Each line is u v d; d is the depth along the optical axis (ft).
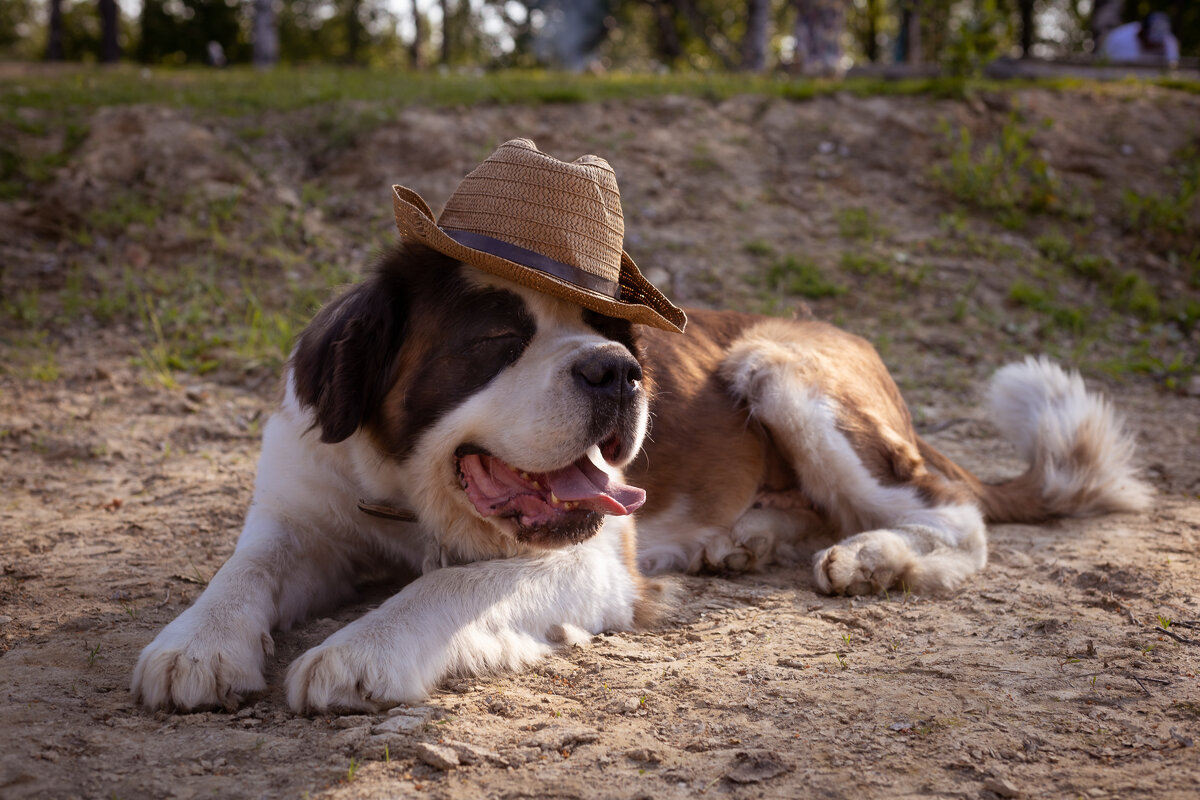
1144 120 37.09
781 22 134.21
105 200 28.81
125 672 9.76
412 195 10.98
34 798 7.35
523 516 10.37
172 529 14.49
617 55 144.97
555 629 10.83
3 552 13.41
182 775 7.77
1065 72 44.93
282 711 9.07
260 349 23.41
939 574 13.05
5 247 26.76
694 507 14.19
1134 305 28.94
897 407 15.96
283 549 11.28
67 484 16.57
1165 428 22.17
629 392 10.06
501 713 9.14
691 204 31.58
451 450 10.44
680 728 8.80
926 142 35.17
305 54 182.70
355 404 10.41
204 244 27.48
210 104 34.30
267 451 11.95
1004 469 19.33
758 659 10.47
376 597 12.50
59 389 21.07
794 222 31.22
